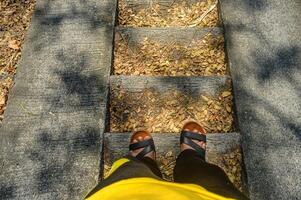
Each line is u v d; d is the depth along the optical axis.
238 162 1.04
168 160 1.06
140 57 1.22
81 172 1.02
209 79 1.14
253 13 1.25
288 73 1.14
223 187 0.77
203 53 1.22
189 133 1.04
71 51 1.21
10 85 1.18
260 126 1.06
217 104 1.13
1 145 1.06
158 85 1.14
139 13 1.32
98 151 1.05
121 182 0.71
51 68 1.18
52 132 1.08
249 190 0.98
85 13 1.29
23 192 1.00
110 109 1.13
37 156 1.04
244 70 1.15
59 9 1.30
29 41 1.23
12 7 1.33
